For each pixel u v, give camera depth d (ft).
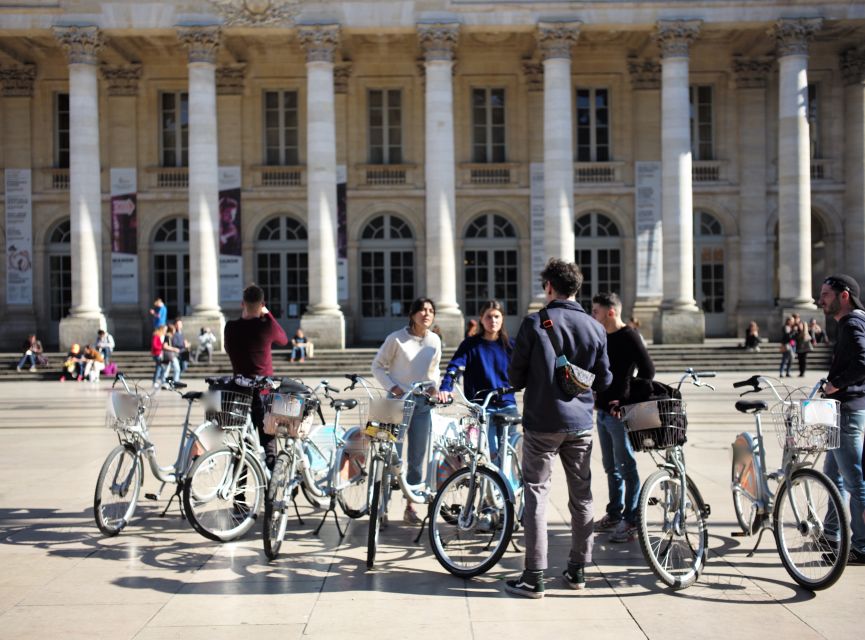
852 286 25.45
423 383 28.32
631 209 121.80
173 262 122.31
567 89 106.22
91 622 20.89
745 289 121.60
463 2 105.70
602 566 25.63
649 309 118.73
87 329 105.91
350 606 22.02
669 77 106.11
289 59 120.47
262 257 122.52
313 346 106.01
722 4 105.81
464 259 123.13
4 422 60.59
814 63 120.47
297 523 31.32
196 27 104.37
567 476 23.54
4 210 121.80
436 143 105.70
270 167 120.67
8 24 105.19
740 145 121.60
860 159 119.34
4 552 27.25
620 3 106.01
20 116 121.08
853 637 19.71
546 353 22.86
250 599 22.58
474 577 24.40
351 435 30.37
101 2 104.99
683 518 23.76
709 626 20.49
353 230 122.01
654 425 23.84
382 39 112.37
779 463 41.04
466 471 25.20
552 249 106.11
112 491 29.22
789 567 23.75
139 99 121.19
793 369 101.45
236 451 28.91
